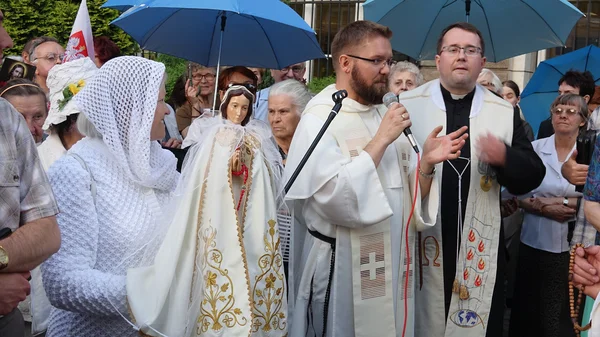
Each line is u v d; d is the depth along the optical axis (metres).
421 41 5.52
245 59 5.77
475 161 4.25
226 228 3.18
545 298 5.22
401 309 3.87
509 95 7.21
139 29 5.74
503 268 4.38
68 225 2.97
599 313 2.90
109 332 3.09
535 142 5.49
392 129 3.69
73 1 10.30
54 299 2.95
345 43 3.87
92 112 3.07
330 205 3.65
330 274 3.83
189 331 3.13
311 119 3.84
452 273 4.22
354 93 3.90
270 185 3.41
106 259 3.05
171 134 6.23
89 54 5.04
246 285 3.14
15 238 2.53
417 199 3.88
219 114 3.44
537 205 5.21
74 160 3.06
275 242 3.35
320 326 3.85
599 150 3.37
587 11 9.85
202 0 4.84
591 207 3.37
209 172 3.21
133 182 3.15
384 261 3.79
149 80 3.14
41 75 5.91
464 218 4.23
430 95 4.41
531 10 5.24
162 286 3.04
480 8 5.33
